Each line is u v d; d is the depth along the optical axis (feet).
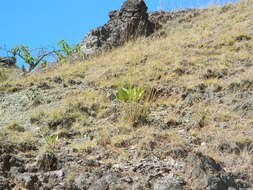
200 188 15.53
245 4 48.83
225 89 26.96
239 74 29.37
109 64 35.47
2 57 42.83
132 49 40.01
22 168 16.93
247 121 22.59
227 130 21.79
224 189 15.58
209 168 16.43
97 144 20.42
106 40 44.70
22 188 15.60
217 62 32.07
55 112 24.25
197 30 43.55
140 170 17.12
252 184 16.42
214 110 24.23
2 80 35.47
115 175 16.38
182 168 17.19
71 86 29.81
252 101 24.36
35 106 26.22
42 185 15.75
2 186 15.43
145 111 23.50
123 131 21.70
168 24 48.88
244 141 20.02
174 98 26.68
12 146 19.15
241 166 17.97
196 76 29.86
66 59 42.19
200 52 35.29
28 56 42.91
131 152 19.22
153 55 35.73
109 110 24.41
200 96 26.09
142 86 27.86
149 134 21.03
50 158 17.56
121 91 25.66
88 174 16.62
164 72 30.76
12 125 22.59
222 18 45.70
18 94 28.50
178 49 36.91
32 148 19.54
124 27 45.34
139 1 47.26
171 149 18.85
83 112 24.56
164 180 16.06
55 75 33.37
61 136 21.57
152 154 18.83
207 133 21.54
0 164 16.99
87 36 45.57
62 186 15.58
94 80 30.73
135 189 15.47
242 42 36.37
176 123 22.88
